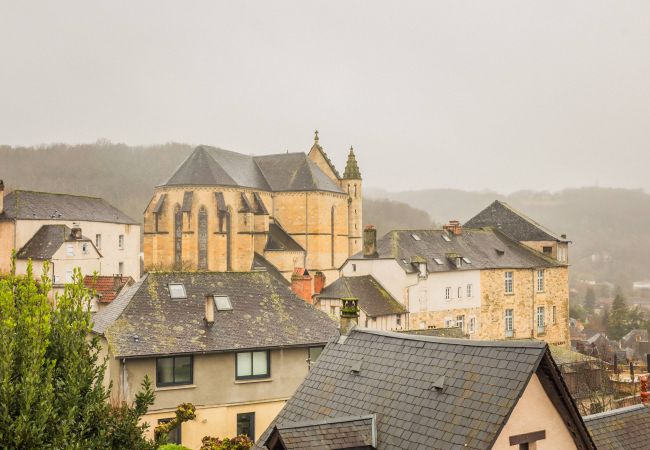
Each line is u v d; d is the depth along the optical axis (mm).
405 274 67812
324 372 21406
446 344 18469
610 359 76938
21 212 80125
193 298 37938
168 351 34000
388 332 21047
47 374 15469
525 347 16203
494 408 15469
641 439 20500
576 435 16625
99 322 37438
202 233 93250
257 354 36812
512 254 81688
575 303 190750
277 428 16609
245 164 103000
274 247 95562
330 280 102750
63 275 78000
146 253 94312
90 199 95000
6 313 16141
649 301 196000
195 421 34781
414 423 16844
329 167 113000
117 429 17016
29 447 14398
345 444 16812
